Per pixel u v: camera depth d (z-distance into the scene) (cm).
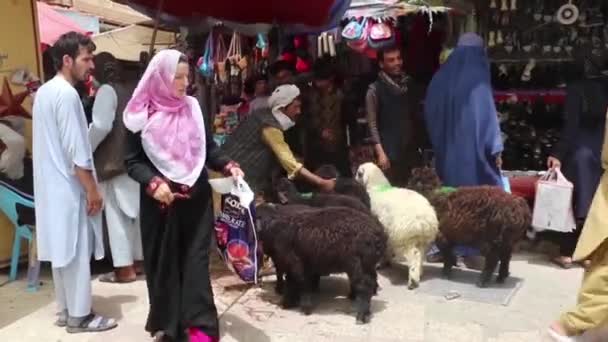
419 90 573
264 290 468
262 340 381
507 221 441
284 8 607
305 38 685
